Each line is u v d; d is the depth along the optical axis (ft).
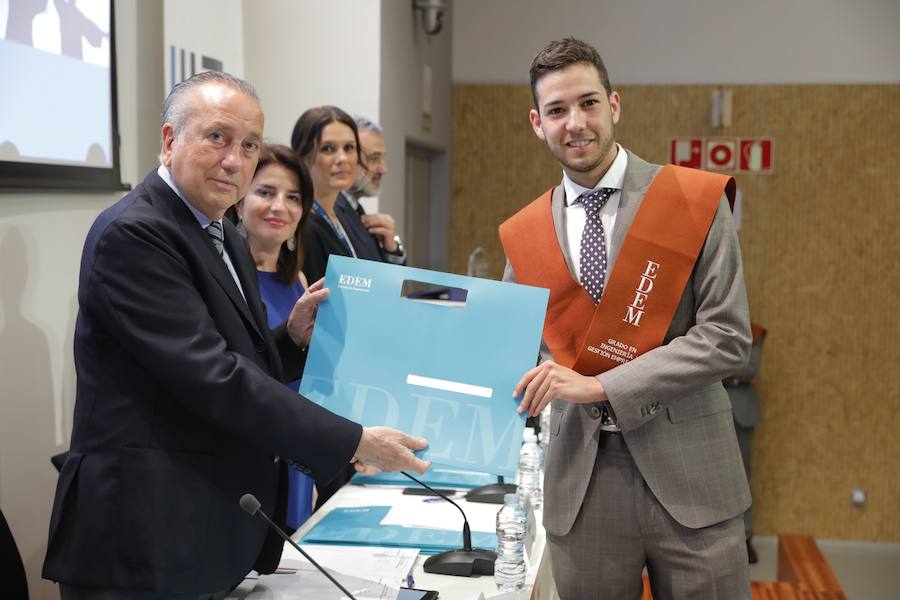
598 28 19.58
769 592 13.66
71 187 8.82
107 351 5.24
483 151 20.18
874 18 18.84
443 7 16.51
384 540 6.63
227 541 5.31
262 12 13.99
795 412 19.38
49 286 8.61
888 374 19.08
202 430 5.29
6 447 7.96
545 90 6.08
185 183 5.41
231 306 5.51
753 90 19.19
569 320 6.30
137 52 10.59
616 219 6.28
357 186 12.01
